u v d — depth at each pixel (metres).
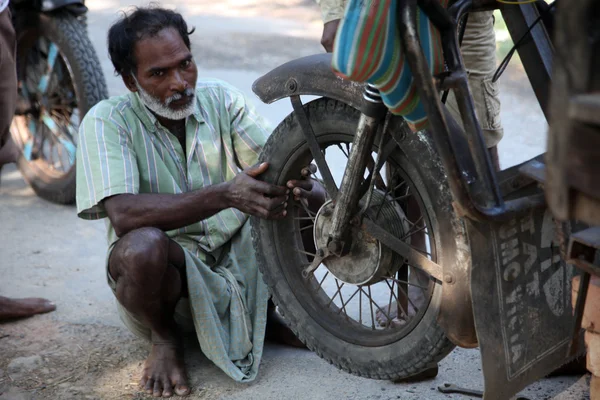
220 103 2.75
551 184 1.20
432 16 1.70
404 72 1.67
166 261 2.46
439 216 1.94
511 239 1.83
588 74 1.13
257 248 2.45
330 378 2.59
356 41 1.59
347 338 2.27
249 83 5.95
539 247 1.88
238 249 2.75
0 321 3.02
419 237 2.76
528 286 1.89
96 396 2.55
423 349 2.07
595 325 1.81
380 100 1.90
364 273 2.15
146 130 2.63
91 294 3.23
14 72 2.98
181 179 2.68
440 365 2.64
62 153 4.76
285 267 2.40
